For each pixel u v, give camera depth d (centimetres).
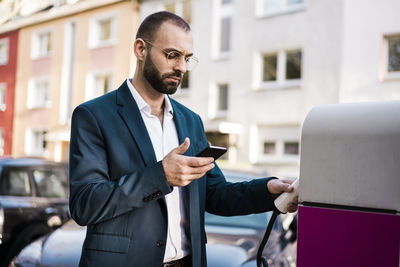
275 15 1388
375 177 113
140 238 150
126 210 140
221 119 1487
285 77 1388
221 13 1526
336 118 121
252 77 1430
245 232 307
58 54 1972
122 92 167
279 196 152
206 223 318
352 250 115
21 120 2106
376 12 1214
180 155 139
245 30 1447
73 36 1961
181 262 164
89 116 155
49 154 1977
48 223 519
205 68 1527
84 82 1859
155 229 152
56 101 1966
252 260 269
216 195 174
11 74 2162
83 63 1869
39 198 526
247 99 1438
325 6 1290
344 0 1255
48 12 1988
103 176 150
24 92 2103
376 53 1215
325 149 121
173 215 162
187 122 179
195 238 161
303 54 1330
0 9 2170
